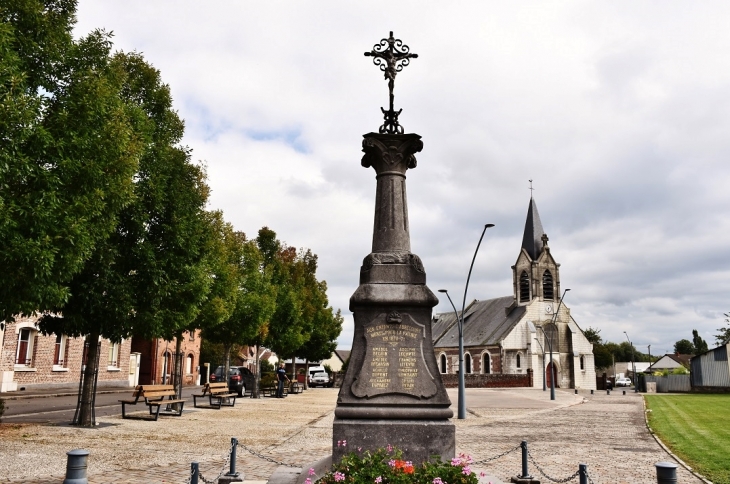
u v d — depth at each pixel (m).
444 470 6.92
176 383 21.83
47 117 11.00
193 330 23.12
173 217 16.31
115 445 12.27
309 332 44.34
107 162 11.80
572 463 11.60
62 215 10.65
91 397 15.44
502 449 13.55
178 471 9.66
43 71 11.11
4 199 9.60
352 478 6.71
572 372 76.00
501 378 67.31
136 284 15.53
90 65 12.53
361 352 8.42
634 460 12.05
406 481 6.66
